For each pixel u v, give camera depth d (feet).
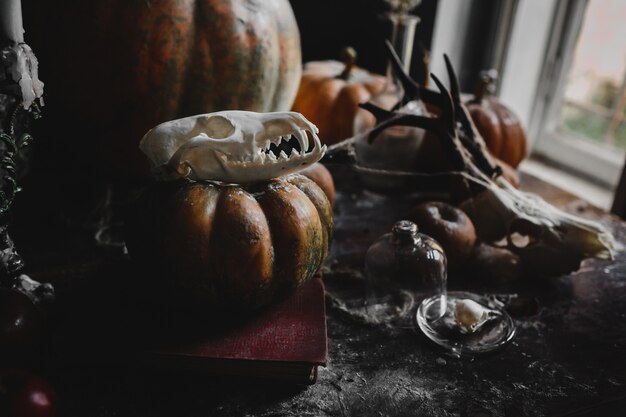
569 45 3.03
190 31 1.84
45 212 2.00
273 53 1.98
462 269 1.94
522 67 3.06
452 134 1.94
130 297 1.59
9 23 1.29
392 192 2.38
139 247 1.45
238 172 1.44
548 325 1.70
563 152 3.18
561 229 1.81
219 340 1.45
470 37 3.00
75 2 1.77
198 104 1.90
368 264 1.75
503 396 1.45
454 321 1.66
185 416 1.35
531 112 3.21
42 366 1.45
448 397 1.43
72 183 2.13
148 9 1.79
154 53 1.80
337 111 2.47
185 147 1.39
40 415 1.23
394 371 1.50
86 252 1.85
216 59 1.87
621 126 2.94
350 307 1.73
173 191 1.43
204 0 1.84
